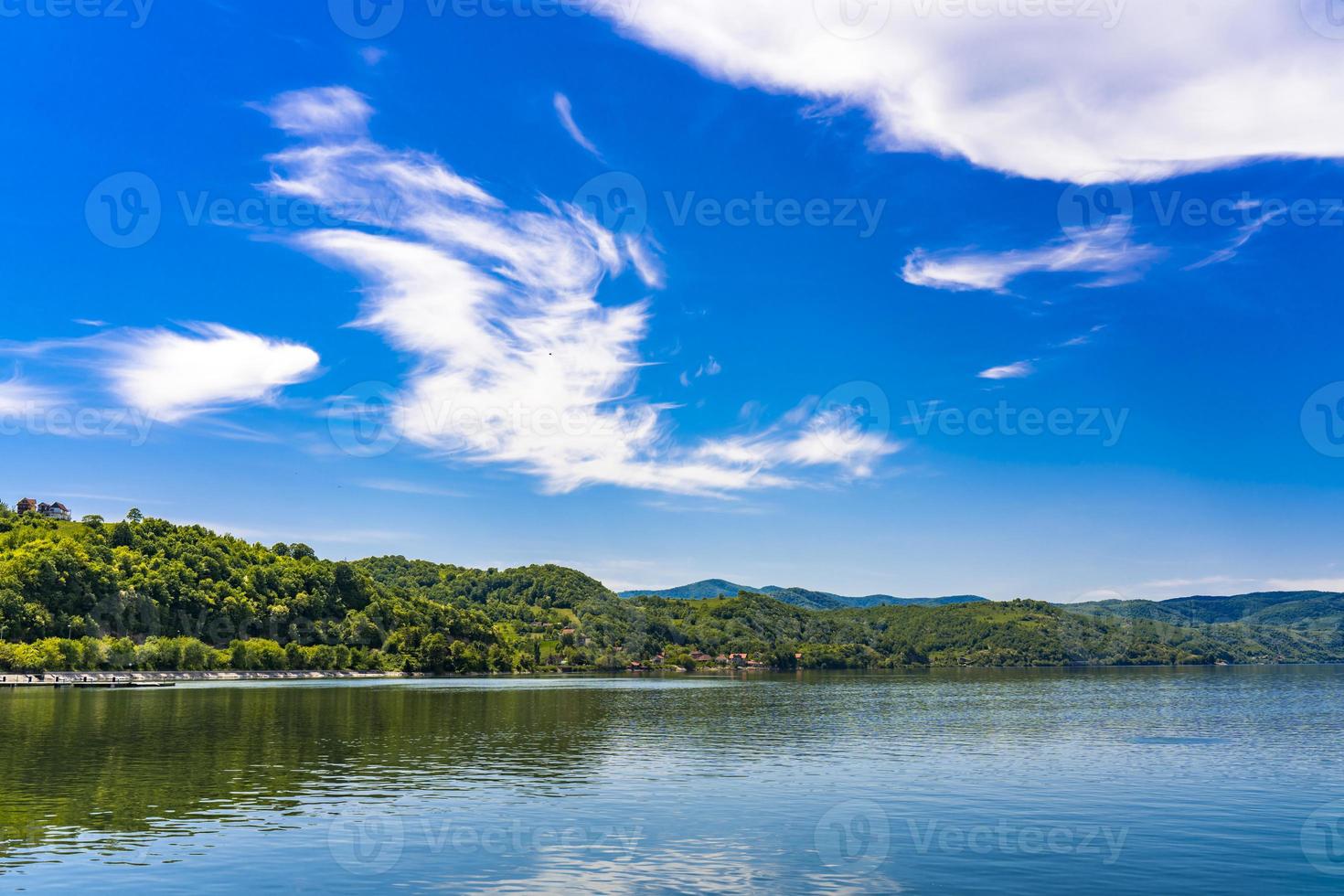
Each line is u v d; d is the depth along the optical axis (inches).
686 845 1502.2
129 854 1408.7
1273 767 2475.4
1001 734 3420.3
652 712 4562.0
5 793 1935.3
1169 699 5905.5
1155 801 1927.9
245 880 1268.5
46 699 5221.5
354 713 4200.3
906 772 2359.7
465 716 4136.3
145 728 3353.8
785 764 2495.1
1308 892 1246.3
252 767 2336.4
